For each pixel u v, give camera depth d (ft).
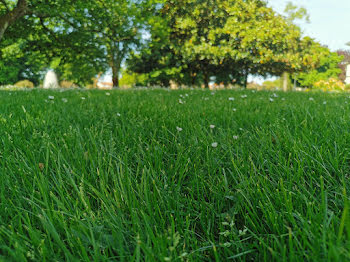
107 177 5.26
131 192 4.84
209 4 63.26
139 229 3.74
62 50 57.72
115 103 15.16
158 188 5.03
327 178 5.30
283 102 16.19
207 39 66.44
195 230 4.29
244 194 4.53
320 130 8.45
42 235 3.78
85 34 53.78
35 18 51.31
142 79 87.04
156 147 6.89
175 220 4.33
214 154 6.59
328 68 112.57
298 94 26.53
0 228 3.54
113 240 3.70
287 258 3.33
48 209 3.97
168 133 8.53
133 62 74.43
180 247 3.60
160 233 3.66
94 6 48.26
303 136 7.13
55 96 18.84
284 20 64.23
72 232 3.71
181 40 70.08
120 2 56.29
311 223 3.60
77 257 3.48
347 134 7.37
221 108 12.60
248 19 63.31
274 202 4.57
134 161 6.45
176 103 15.56
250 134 8.24
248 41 60.85
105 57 61.52
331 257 2.80
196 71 82.02
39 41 55.47
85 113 10.87
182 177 5.69
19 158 6.06
